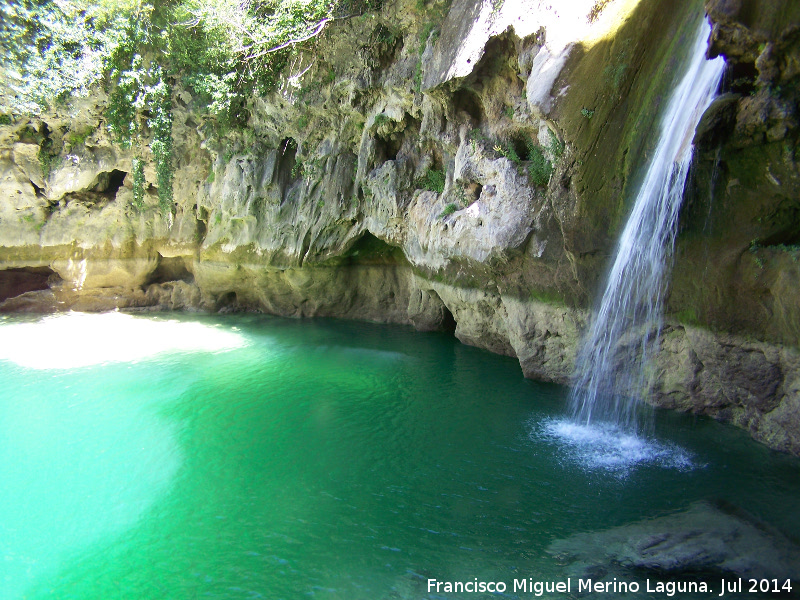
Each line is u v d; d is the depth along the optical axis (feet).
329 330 59.98
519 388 37.81
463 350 48.14
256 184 62.23
